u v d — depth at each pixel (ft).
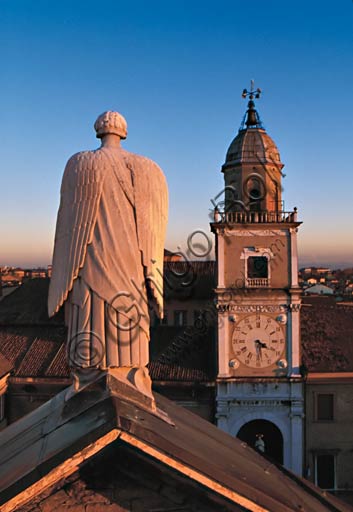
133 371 22.86
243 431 140.77
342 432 133.39
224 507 18.75
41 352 147.54
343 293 290.56
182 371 137.80
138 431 18.06
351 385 134.21
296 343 134.10
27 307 172.04
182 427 24.11
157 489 18.71
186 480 18.35
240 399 133.49
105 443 17.70
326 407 134.72
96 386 21.91
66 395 23.30
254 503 18.40
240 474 20.47
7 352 149.69
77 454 17.60
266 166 138.00
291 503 20.17
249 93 144.36
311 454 132.98
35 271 295.28
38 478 17.44
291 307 134.10
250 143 139.54
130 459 18.52
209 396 136.67
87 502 18.58
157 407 25.48
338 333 147.13
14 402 139.64
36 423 24.40
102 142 24.16
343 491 130.62
